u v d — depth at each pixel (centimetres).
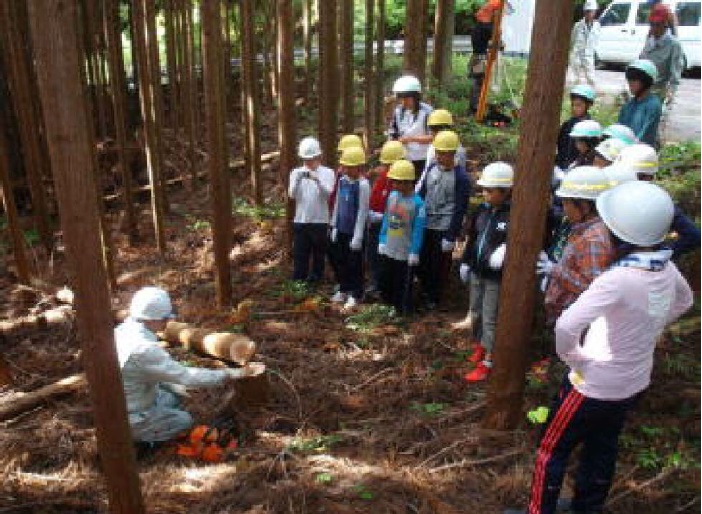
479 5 1831
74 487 385
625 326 274
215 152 582
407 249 565
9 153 919
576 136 483
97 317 279
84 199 262
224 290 629
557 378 447
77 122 254
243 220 838
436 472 382
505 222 458
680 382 442
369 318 580
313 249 666
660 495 353
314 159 631
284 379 494
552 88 342
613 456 317
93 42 972
